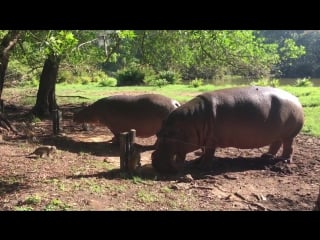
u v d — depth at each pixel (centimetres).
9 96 2823
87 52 1906
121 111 1247
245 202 774
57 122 1445
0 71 1397
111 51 1744
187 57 1961
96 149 1224
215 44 1823
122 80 3975
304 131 1441
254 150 1194
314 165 1045
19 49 1808
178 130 976
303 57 5903
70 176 911
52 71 1861
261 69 2095
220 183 887
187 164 1038
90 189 812
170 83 4025
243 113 986
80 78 4181
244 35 1816
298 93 2645
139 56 2261
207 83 4203
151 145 1295
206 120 981
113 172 950
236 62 1972
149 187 842
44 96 1869
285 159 1064
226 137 998
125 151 938
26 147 1203
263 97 1008
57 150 1163
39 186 828
